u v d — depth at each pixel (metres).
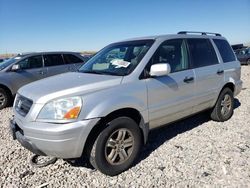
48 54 9.20
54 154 3.15
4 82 8.03
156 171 3.57
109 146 3.42
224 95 5.43
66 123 3.07
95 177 3.48
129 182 3.34
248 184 3.17
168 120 4.24
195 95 4.61
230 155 3.94
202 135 4.80
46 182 3.39
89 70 4.30
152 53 3.99
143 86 3.72
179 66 4.39
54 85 3.51
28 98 3.38
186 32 5.01
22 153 4.27
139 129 3.73
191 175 3.43
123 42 4.68
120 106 3.42
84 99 3.19
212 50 5.21
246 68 21.06
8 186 3.32
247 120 5.64
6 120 6.45
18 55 9.06
